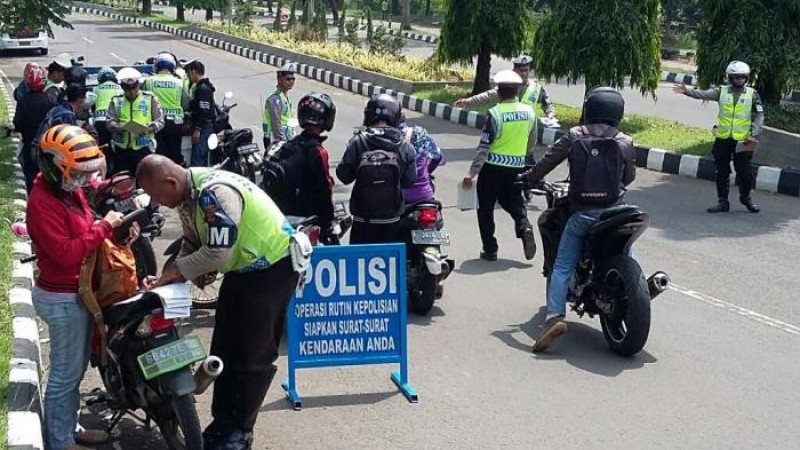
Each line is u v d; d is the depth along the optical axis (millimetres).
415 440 5684
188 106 12453
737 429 5887
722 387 6566
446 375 6738
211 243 4809
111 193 6746
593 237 7090
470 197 9430
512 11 22203
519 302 8508
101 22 52188
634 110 22406
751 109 12055
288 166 7387
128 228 5078
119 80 10711
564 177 14750
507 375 6750
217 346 5188
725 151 12148
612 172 7086
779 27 15414
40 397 5953
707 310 8297
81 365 5066
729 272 9484
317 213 7551
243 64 33156
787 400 6355
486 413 6086
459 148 17734
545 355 7180
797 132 14883
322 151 7480
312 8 38750
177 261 4914
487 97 11117
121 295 4977
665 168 15391
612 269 7082
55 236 4727
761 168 13875
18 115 11156
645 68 18328
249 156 9414
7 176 12586
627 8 18062
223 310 5125
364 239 7676
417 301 8023
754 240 10836
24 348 6441
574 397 6363
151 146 11023
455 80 25859
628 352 7059
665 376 6758
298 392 6418
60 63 12141
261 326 5090
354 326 6270
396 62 28625
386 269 6273
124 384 4965
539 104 13328
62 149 4656
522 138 9469
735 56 15461
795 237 10992
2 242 9109
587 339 7566
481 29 22188
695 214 12227
